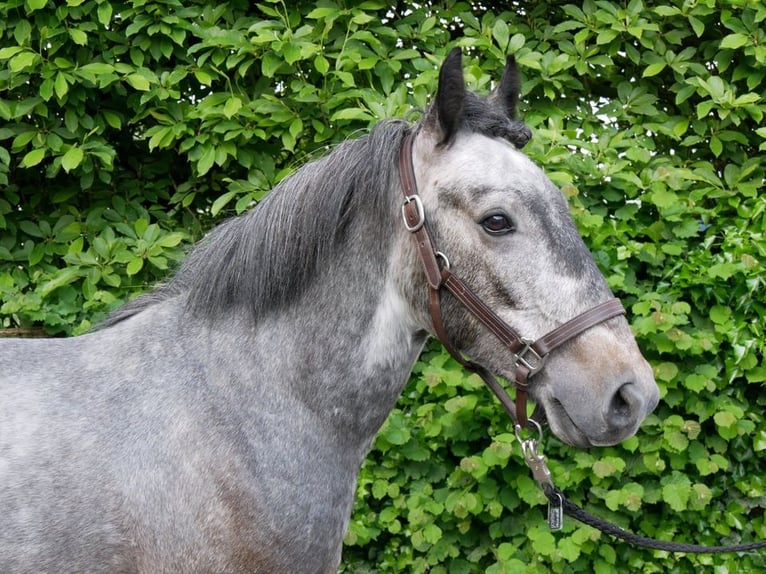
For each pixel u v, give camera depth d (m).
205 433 1.72
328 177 1.86
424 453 3.07
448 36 3.52
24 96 3.47
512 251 1.71
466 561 3.13
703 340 2.95
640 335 2.95
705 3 3.30
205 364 1.79
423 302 1.80
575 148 3.48
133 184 3.66
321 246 1.83
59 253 3.44
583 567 3.02
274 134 3.34
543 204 1.72
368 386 1.83
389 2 3.50
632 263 3.20
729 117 3.45
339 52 3.44
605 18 3.34
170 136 3.31
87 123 3.40
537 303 1.69
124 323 1.91
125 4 3.44
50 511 1.63
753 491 3.09
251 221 1.88
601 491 2.99
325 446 1.80
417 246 1.77
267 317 1.83
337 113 3.08
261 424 1.75
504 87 2.04
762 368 3.01
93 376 1.78
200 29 3.34
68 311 3.27
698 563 3.09
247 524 1.69
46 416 1.70
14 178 3.63
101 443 1.69
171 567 1.67
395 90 3.32
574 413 1.68
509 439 2.91
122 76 3.46
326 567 1.80
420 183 1.79
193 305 1.86
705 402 3.06
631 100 3.49
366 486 3.16
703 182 3.50
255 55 3.31
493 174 1.73
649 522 3.09
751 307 3.04
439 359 3.06
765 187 3.49
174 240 3.28
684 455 3.05
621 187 3.21
